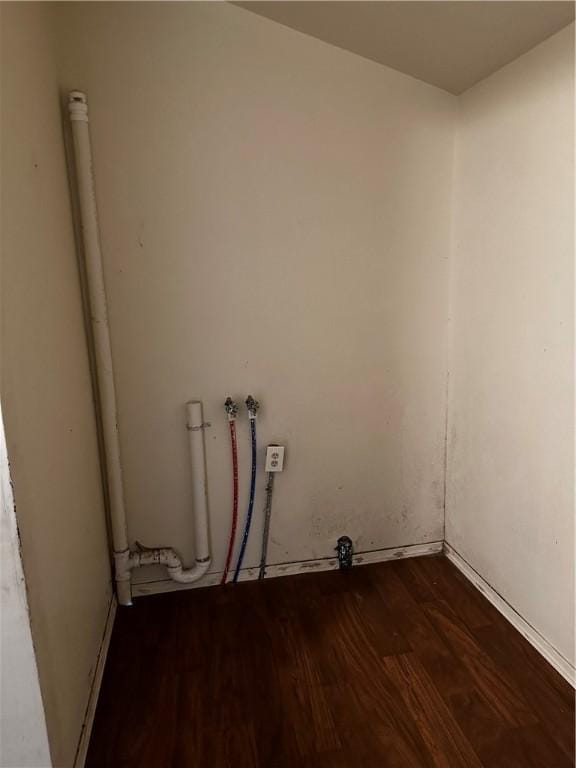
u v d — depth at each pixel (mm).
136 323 1994
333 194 2064
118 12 1787
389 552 2443
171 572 2162
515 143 1794
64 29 1760
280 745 1521
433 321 2270
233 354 2102
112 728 1585
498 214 1910
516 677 1745
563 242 1614
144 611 2111
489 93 1910
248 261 2041
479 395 2111
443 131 2123
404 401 2311
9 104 1199
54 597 1312
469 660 1822
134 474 2111
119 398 2039
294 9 1765
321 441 2260
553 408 1705
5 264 1103
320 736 1546
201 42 1856
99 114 1829
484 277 2020
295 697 1683
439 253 2219
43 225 1440
